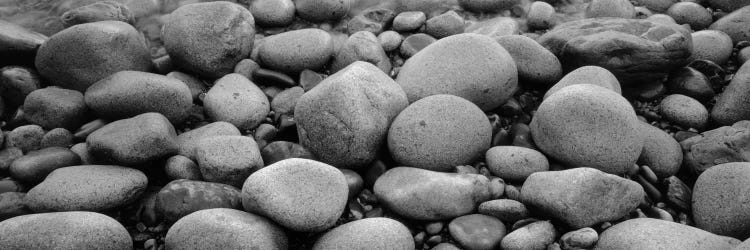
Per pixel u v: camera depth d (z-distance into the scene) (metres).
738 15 3.44
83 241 2.62
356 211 2.84
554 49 3.29
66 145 3.03
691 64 3.28
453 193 2.78
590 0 3.68
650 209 2.84
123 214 2.84
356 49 3.29
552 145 2.92
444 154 2.89
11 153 3.00
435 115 2.89
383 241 2.64
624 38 3.17
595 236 2.67
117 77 3.07
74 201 2.76
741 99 3.08
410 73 3.11
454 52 3.09
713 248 2.60
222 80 3.20
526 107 3.18
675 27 3.23
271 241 2.65
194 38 3.24
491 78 3.06
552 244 2.70
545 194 2.74
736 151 2.93
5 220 2.69
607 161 2.87
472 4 3.60
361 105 2.91
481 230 2.74
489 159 2.93
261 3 3.51
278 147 2.98
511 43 3.22
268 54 3.27
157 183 2.93
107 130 2.93
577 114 2.88
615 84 3.08
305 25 3.54
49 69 3.18
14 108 3.20
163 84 3.04
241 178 2.87
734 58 3.37
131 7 3.57
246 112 3.10
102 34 3.16
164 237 2.78
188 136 3.01
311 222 2.67
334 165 2.95
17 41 3.20
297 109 2.99
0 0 3.60
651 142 3.00
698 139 3.02
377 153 2.95
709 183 2.82
